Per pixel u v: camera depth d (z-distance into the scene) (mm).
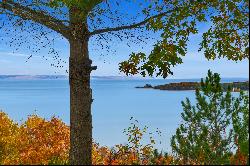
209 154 10438
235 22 12367
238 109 10906
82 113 13117
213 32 13008
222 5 12586
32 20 12594
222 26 13000
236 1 12438
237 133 10742
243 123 10891
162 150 10922
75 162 13062
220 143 10758
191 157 10703
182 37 12484
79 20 12625
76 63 13047
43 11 12633
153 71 11766
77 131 13086
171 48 11711
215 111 10977
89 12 12477
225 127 10906
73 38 12930
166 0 12844
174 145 10961
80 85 13078
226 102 10930
